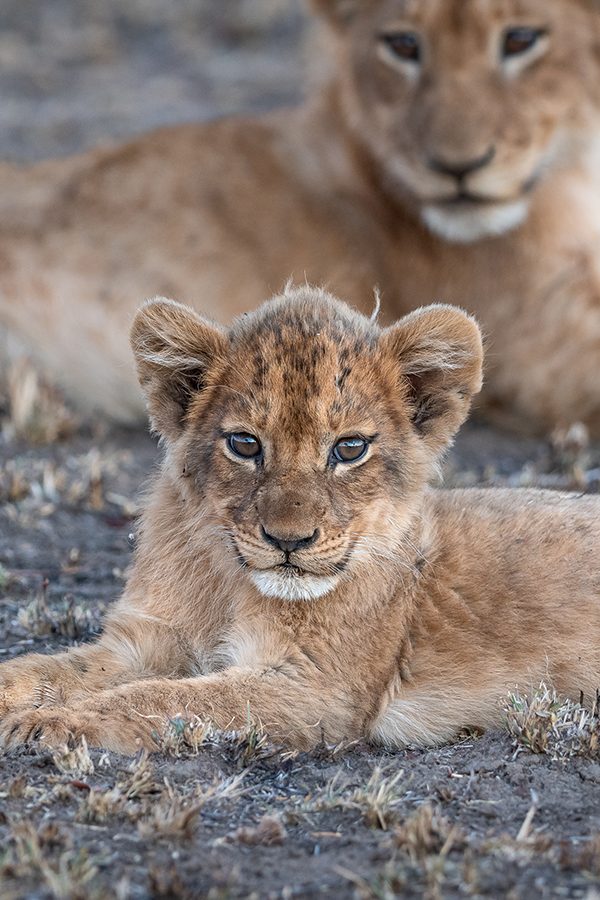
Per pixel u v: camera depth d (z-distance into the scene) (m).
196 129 16.75
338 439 8.91
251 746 8.18
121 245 16.03
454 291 16.08
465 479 14.14
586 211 15.86
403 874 6.65
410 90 15.02
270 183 16.28
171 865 6.80
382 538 9.19
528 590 9.61
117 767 7.92
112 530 12.79
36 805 7.43
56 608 10.77
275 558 8.73
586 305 15.96
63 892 6.38
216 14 33.56
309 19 17.03
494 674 9.38
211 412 9.22
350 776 8.09
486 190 14.65
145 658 9.52
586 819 7.49
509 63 14.83
